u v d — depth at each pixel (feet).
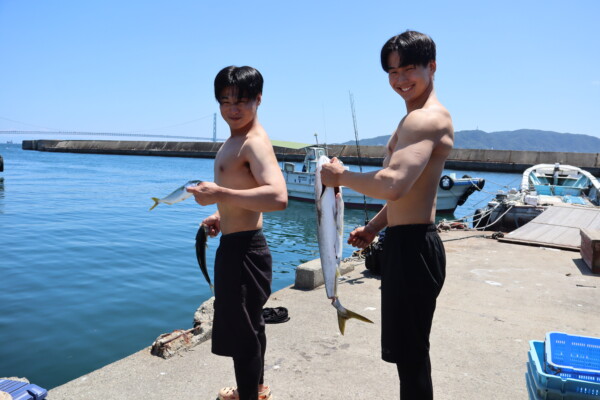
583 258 26.21
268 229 66.95
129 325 24.66
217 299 9.16
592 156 174.91
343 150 216.13
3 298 28.89
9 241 47.85
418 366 7.89
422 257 7.70
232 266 8.89
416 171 7.20
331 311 16.92
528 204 45.80
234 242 8.93
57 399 10.67
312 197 91.30
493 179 156.04
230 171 9.00
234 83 8.70
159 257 42.14
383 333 8.07
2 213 69.15
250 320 8.99
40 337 22.79
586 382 8.25
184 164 242.78
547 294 19.84
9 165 196.95
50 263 38.58
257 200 8.27
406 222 7.84
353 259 26.18
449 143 7.66
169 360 12.75
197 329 14.39
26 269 36.42
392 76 8.05
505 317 16.84
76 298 29.22
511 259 26.58
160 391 11.08
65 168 187.83
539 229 34.37
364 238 9.71
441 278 7.92
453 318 16.62
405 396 7.98
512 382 11.93
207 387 11.27
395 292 7.80
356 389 11.30
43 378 18.61
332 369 12.36
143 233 55.83
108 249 45.14
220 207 9.25
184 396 10.85
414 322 7.77
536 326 15.98
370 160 199.21
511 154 187.93
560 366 8.59
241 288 8.87
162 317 25.99
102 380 11.59
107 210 77.00
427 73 7.95
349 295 19.01
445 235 35.45
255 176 8.69
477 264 25.22
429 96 8.01
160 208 82.74
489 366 12.85
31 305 27.63
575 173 67.82
